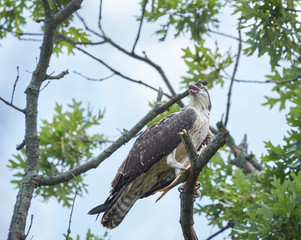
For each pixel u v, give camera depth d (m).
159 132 11.77
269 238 10.55
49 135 15.58
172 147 11.63
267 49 12.69
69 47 14.80
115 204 11.35
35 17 14.70
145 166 11.56
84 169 11.09
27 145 10.63
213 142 8.44
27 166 10.51
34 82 11.02
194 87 12.35
